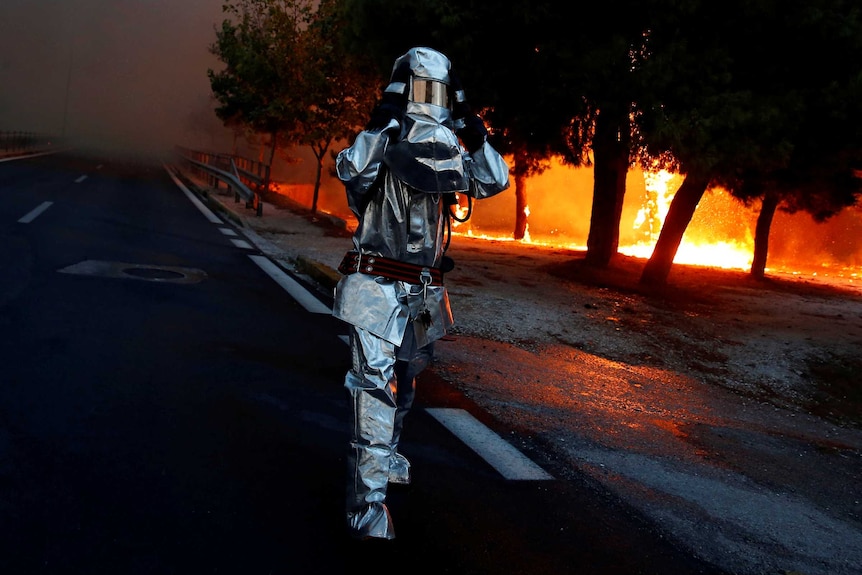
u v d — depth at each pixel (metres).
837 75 8.85
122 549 2.66
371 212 2.87
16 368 4.40
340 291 2.88
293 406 4.43
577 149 11.42
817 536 3.62
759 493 4.13
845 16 8.36
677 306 11.10
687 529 3.47
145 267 8.38
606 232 12.87
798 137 9.45
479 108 10.41
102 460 3.35
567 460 4.18
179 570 2.58
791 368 8.38
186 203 17.84
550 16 9.20
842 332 10.51
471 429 4.46
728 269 18.00
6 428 3.54
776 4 8.30
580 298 10.48
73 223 11.05
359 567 2.74
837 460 5.16
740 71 8.97
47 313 5.76
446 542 3.02
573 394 5.69
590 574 2.92
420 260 2.93
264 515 3.04
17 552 2.55
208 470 3.39
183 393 4.38
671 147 8.52
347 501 2.89
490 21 9.55
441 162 2.73
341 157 2.71
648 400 5.97
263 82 19.67
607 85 9.00
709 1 8.49
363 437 2.80
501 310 8.70
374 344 2.82
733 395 6.93
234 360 5.20
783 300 13.31
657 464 4.34
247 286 8.12
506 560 2.94
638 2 8.71
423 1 9.38
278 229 14.45
